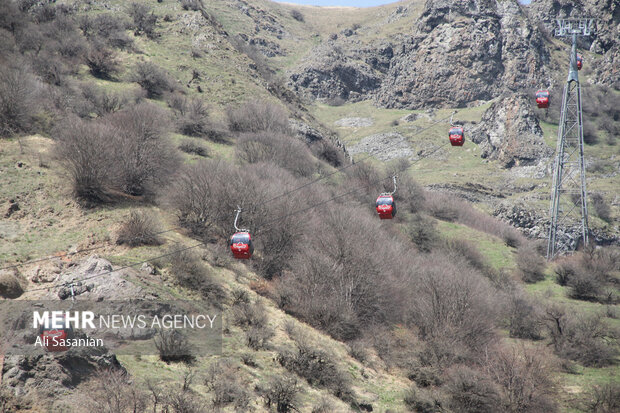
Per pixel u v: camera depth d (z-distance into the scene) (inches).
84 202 4685.0
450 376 3526.1
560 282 7135.8
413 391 3312.0
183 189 4751.5
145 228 4284.0
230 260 4355.3
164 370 2674.7
